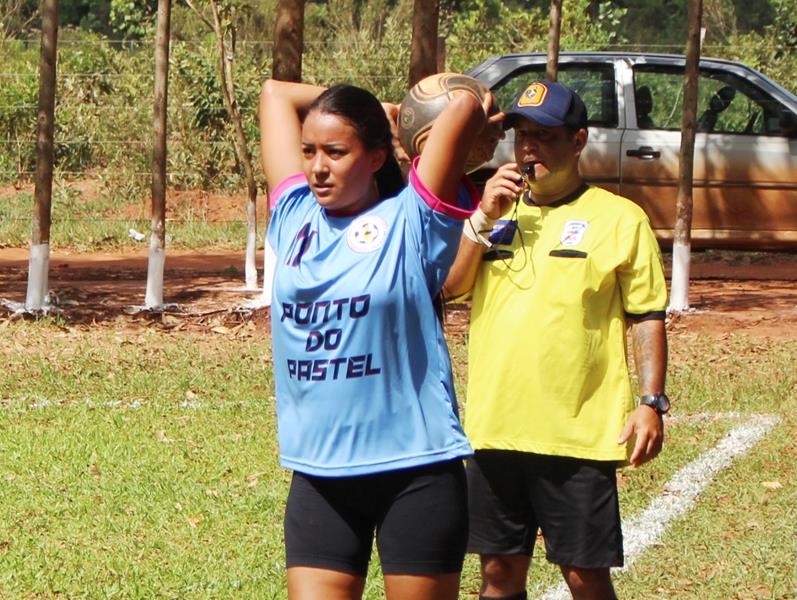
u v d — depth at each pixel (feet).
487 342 29.27
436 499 23.65
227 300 85.56
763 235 95.96
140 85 143.13
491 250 29.40
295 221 24.84
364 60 150.20
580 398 28.50
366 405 23.45
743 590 36.24
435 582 23.73
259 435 52.39
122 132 139.33
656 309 28.45
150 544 39.55
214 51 139.44
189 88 138.41
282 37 77.97
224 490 44.88
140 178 136.46
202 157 136.46
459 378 63.62
